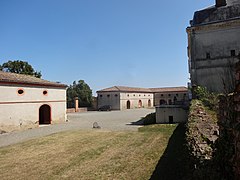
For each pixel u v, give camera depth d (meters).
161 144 11.95
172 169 7.77
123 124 22.23
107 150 11.33
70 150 11.68
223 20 18.12
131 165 8.70
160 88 63.41
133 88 55.97
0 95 18.50
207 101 12.72
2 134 17.77
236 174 2.93
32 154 11.12
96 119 28.20
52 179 7.69
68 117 31.23
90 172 8.18
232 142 3.26
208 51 18.61
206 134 5.98
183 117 19.45
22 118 20.33
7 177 8.04
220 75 17.97
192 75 18.89
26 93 20.97
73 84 55.59
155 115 21.66
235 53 17.81
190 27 19.22
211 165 3.63
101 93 50.16
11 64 42.88
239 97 2.91
